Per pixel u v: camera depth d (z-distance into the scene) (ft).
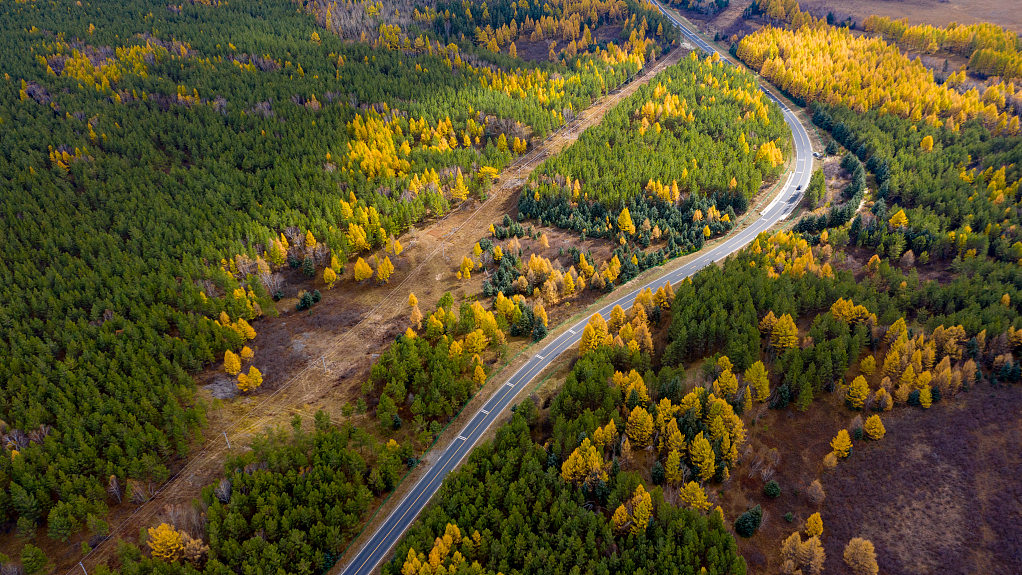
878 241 463.01
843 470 298.97
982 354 335.06
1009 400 316.19
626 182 545.85
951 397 321.32
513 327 420.77
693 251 492.13
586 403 336.90
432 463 333.62
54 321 410.52
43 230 497.05
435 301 460.96
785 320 347.56
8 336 400.06
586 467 295.48
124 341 396.37
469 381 366.02
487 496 294.05
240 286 462.60
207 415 367.45
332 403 377.71
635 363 357.00
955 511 279.08
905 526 277.03
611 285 453.17
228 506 296.10
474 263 493.36
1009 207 472.03
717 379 326.85
